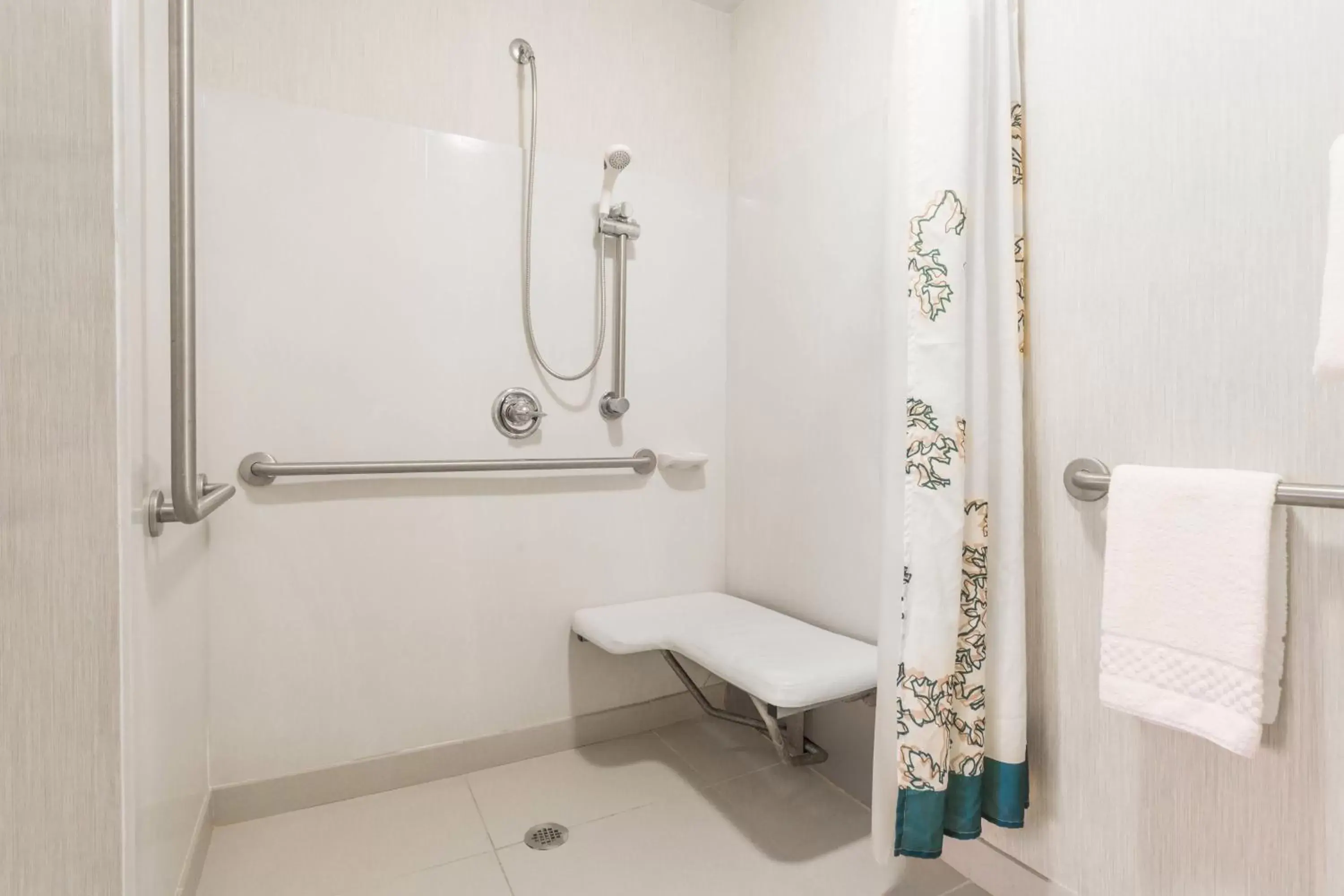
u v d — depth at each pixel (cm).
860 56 139
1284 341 77
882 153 133
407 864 115
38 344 60
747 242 173
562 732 159
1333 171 65
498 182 148
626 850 120
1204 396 84
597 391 162
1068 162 98
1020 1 104
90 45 62
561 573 159
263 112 126
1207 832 84
